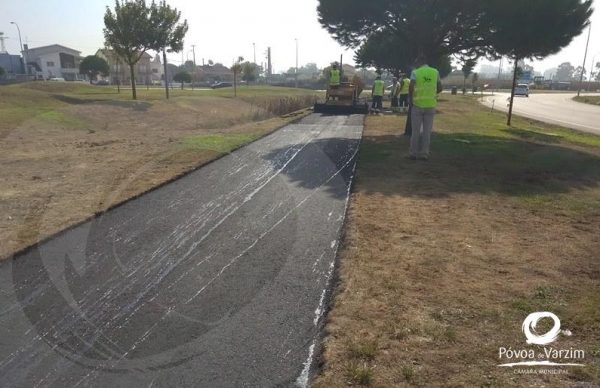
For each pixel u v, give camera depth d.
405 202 6.24
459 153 10.30
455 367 2.76
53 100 19.00
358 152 9.94
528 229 5.28
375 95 22.03
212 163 8.18
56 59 86.88
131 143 9.85
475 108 29.27
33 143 9.84
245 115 15.60
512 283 3.87
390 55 30.02
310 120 16.42
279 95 29.58
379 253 4.45
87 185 6.72
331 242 4.80
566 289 3.77
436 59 14.59
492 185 7.38
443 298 3.59
